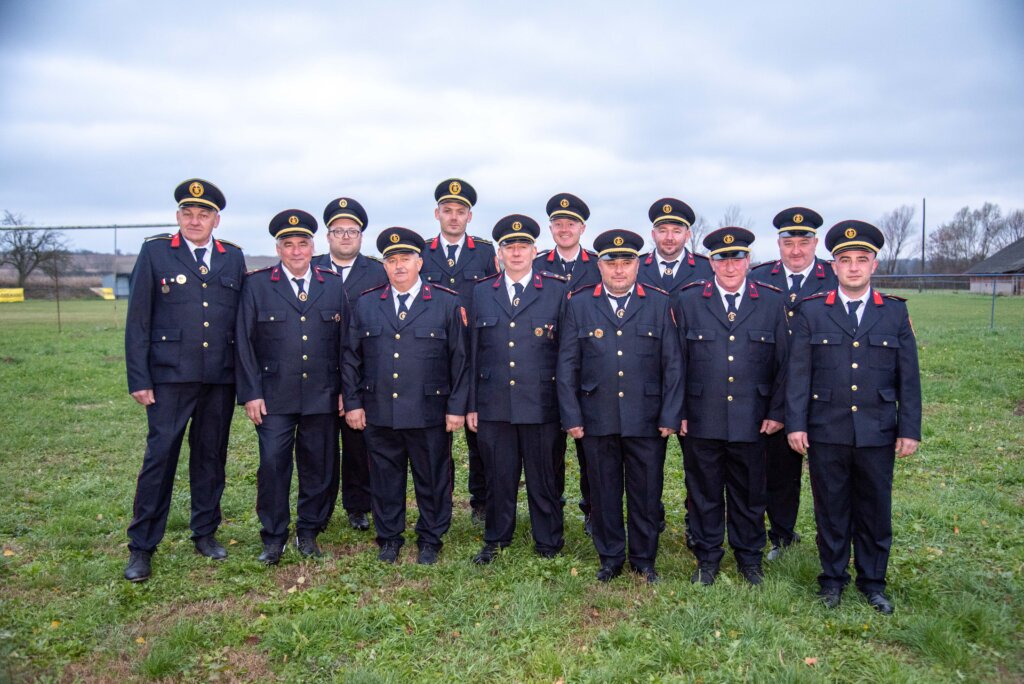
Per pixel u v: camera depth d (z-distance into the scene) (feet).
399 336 15.49
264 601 13.83
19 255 138.62
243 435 28.04
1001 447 23.82
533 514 15.80
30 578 14.58
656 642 11.96
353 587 14.23
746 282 14.87
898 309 13.71
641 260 18.08
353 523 18.01
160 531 15.10
